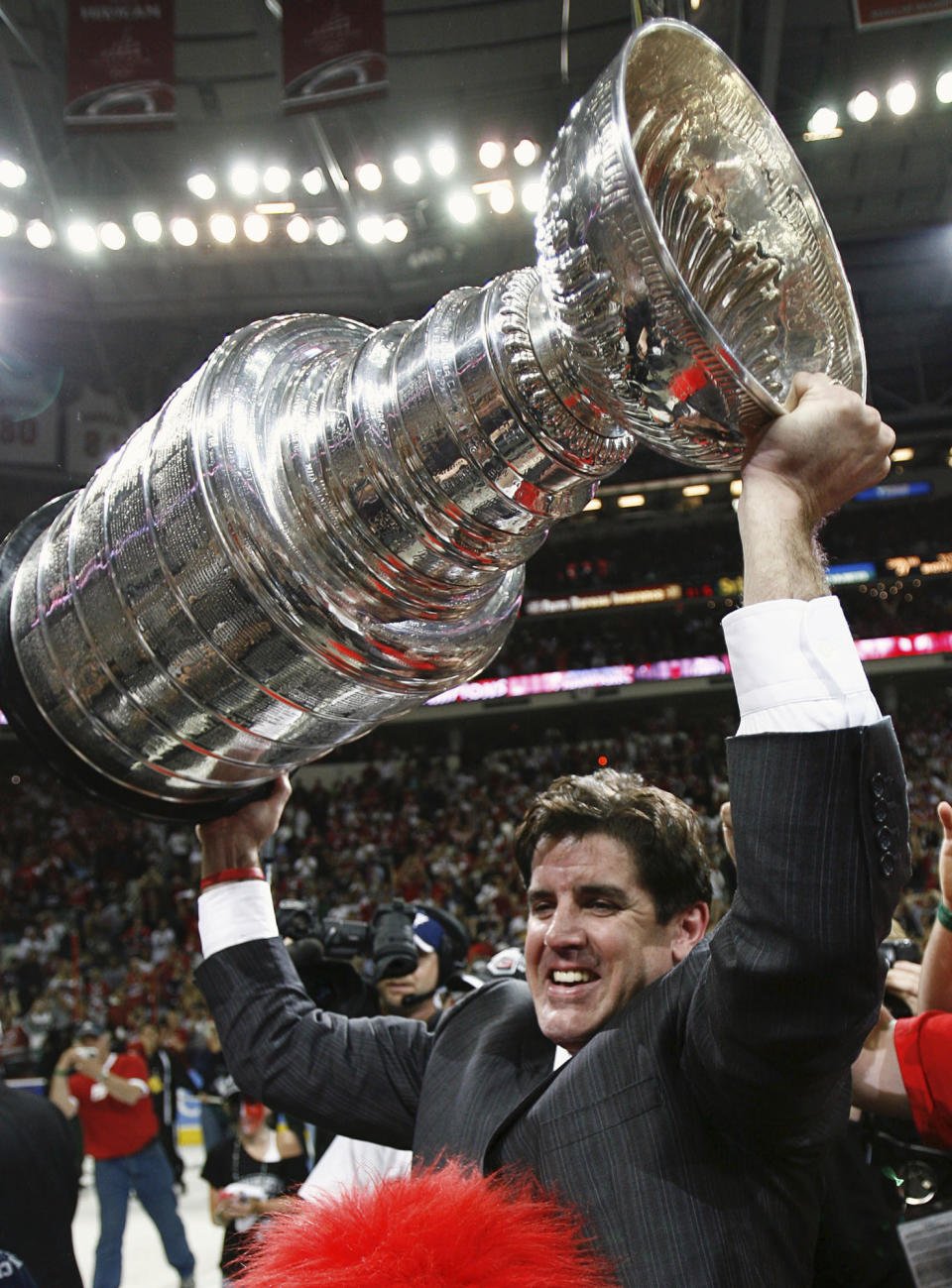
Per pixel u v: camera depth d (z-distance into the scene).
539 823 1.17
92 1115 5.07
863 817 0.78
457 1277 0.78
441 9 8.31
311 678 0.97
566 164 0.74
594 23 8.45
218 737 1.05
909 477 19.94
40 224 9.50
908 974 1.81
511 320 0.84
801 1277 0.96
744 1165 0.95
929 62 9.08
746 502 0.78
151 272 11.94
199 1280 5.36
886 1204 1.49
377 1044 1.36
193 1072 7.68
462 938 2.41
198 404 0.97
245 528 0.91
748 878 0.79
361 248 11.23
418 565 0.91
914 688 19.39
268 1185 2.88
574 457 0.86
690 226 0.81
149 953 13.98
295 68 6.32
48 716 1.14
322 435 0.93
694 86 0.81
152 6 6.38
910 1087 1.46
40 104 9.43
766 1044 0.80
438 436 0.86
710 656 19.64
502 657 20.55
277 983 1.36
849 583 19.98
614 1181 0.96
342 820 17.67
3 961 14.04
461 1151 1.12
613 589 20.56
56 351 13.20
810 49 8.98
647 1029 1.03
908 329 15.49
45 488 14.94
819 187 11.11
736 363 0.70
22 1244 1.65
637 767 18.02
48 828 17.28
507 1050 1.22
